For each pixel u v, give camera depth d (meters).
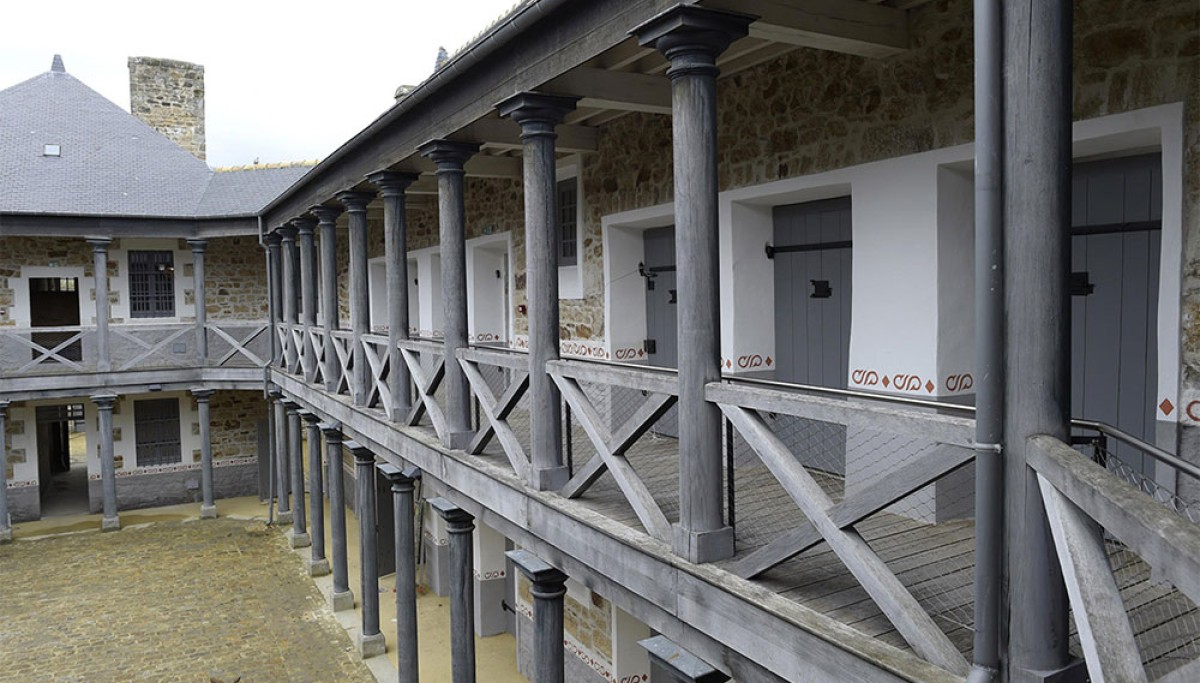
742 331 5.30
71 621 9.23
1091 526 1.91
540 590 4.29
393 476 6.38
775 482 4.36
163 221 13.02
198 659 8.26
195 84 17.91
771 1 3.44
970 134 3.77
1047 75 1.98
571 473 4.34
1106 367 3.64
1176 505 3.09
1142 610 2.63
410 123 5.74
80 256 14.05
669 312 6.48
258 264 15.27
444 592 9.93
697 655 3.15
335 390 8.76
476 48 4.27
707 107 3.10
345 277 13.63
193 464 14.88
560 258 7.42
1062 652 2.04
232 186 14.74
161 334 13.36
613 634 6.23
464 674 5.46
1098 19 3.28
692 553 3.14
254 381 13.23
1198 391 3.04
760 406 2.86
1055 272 2.00
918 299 4.05
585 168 6.85
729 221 5.25
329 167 7.75
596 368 3.80
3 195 12.89
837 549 2.58
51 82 15.82
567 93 4.21
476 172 7.40
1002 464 2.06
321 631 8.89
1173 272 3.08
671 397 3.31
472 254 9.06
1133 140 3.33
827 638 2.49
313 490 10.63
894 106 4.12
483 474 4.86
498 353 4.79
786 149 4.80
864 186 4.32
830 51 4.47
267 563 11.18
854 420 2.51
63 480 16.44
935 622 2.60
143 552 11.78
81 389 12.59
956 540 3.43
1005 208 2.03
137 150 15.23
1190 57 3.01
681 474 3.22
